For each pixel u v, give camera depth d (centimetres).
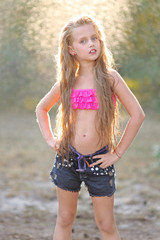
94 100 226
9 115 1555
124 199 545
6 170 743
